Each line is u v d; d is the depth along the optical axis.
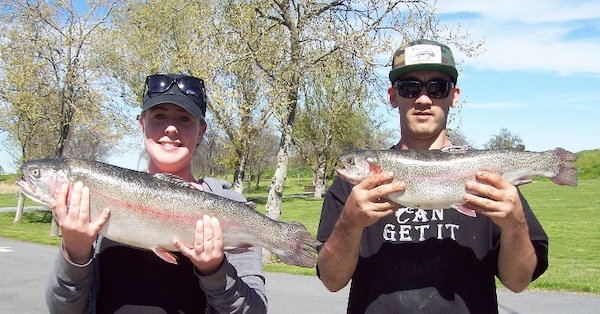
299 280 12.98
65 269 2.88
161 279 3.11
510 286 3.43
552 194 47.88
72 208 2.83
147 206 3.14
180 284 3.13
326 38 14.66
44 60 24.66
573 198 43.66
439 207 3.46
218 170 51.62
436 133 3.79
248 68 14.92
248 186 64.94
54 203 3.06
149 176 3.21
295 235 3.39
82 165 3.12
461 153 3.59
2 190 63.09
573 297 10.78
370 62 14.29
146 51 24.00
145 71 25.56
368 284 3.44
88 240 2.88
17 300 10.12
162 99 3.29
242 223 3.30
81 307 3.03
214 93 14.27
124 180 3.13
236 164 31.30
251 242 3.34
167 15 21.44
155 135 3.41
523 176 3.65
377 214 3.16
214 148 41.12
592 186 56.06
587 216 30.97
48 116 26.44
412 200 3.47
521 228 3.12
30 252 17.77
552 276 12.79
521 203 3.30
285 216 37.50
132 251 3.19
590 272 13.40
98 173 3.11
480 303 3.33
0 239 21.97
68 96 25.39
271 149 60.09
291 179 101.25
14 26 23.92
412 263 3.38
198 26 14.91
